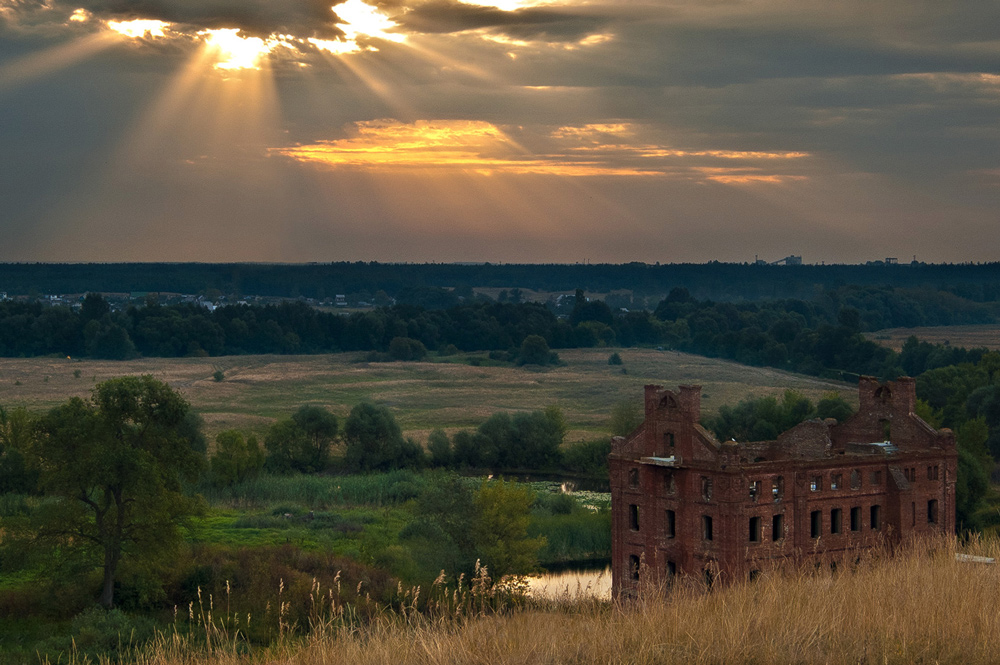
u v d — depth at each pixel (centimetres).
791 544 8394
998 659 2669
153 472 9356
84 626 8069
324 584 9131
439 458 19550
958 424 17012
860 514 8806
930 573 3609
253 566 9819
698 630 2972
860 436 9562
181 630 8275
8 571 10156
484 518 10762
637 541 8944
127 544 9756
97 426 9575
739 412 19400
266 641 7456
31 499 13950
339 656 3125
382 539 12094
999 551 4188
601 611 3925
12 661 7400
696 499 8419
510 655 2928
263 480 16625
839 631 2936
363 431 19038
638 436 8981
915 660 2698
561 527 13300
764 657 2761
